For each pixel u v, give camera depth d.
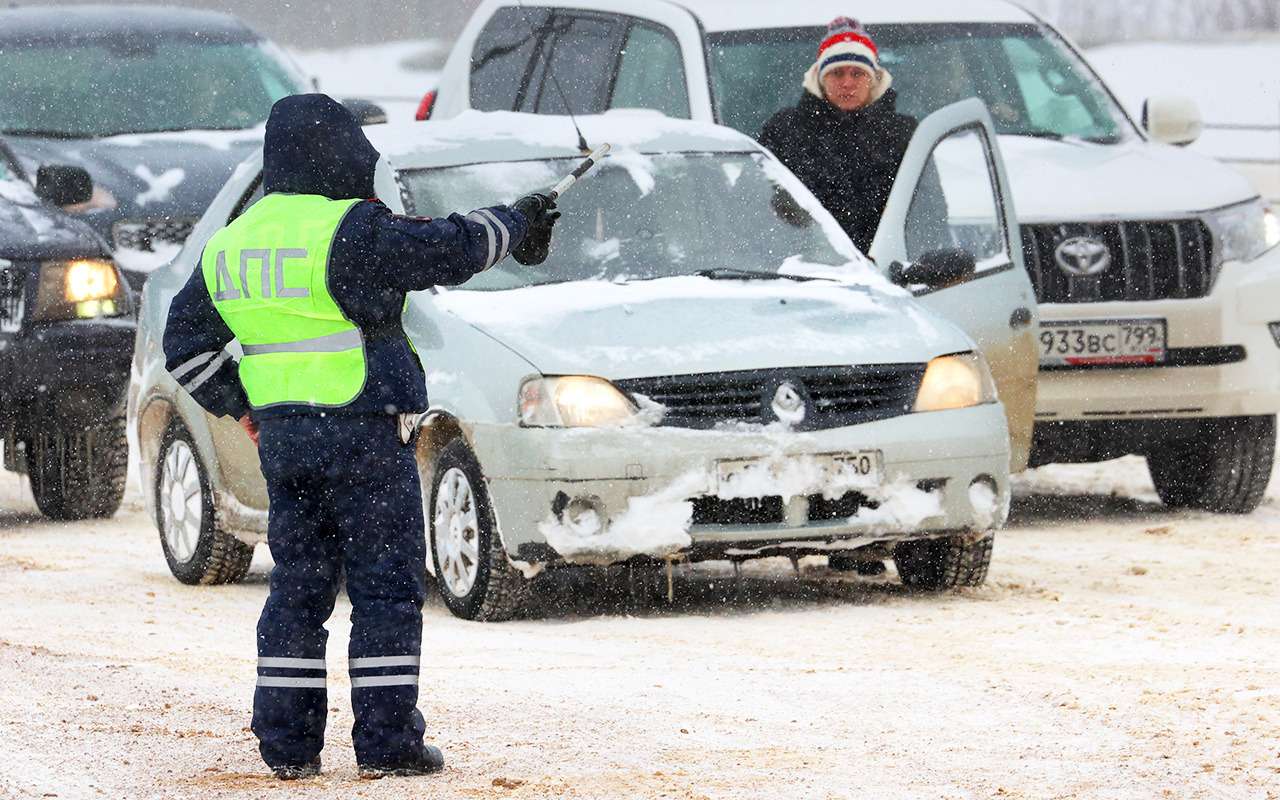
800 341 29.91
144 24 57.69
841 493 29.14
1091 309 39.97
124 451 42.91
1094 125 44.41
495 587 29.28
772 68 41.53
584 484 28.38
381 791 18.66
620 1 43.88
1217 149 97.88
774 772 19.30
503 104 45.97
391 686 19.25
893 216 35.34
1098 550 36.62
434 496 30.55
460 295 31.19
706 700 23.00
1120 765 19.36
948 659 25.61
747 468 28.73
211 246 19.64
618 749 20.42
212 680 24.30
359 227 19.00
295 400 19.23
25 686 23.56
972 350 30.80
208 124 55.28
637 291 31.16
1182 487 42.25
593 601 31.59
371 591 19.36
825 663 25.47
